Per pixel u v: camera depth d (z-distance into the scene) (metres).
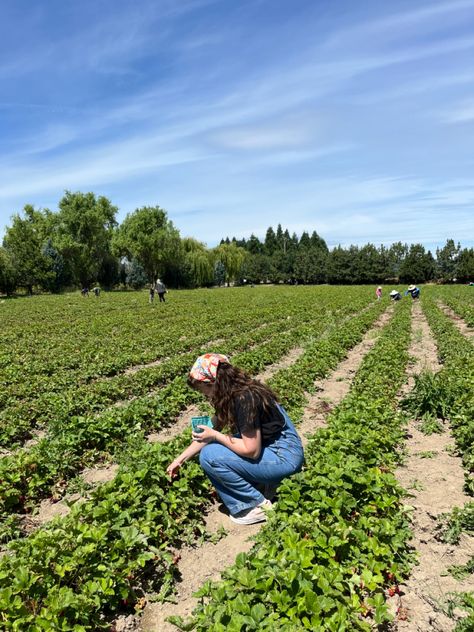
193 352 15.12
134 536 4.29
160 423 8.87
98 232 73.88
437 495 5.84
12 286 61.03
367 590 4.03
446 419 8.66
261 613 3.24
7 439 8.17
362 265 99.38
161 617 3.99
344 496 4.55
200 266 84.12
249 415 4.83
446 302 35.69
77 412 9.46
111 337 20.03
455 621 3.79
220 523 5.32
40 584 3.80
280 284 110.81
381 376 10.94
